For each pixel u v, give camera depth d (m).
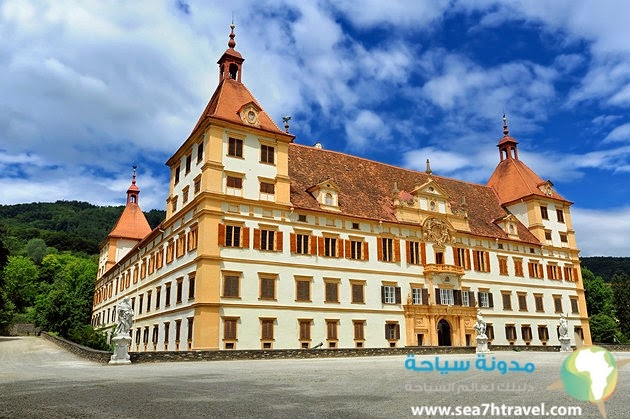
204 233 47.31
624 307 103.00
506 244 70.25
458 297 62.00
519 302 68.94
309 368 29.42
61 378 23.34
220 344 45.59
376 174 68.12
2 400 16.16
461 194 75.88
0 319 111.56
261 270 49.47
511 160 83.06
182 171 56.38
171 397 16.62
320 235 54.28
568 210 79.75
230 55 57.81
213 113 52.16
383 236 58.72
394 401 15.70
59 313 92.81
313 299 51.94
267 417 13.02
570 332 73.12
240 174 50.41
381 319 55.88
